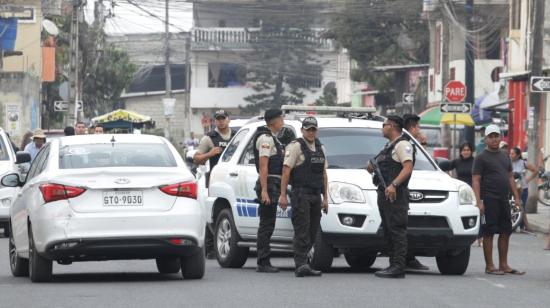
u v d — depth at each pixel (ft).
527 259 122.62
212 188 111.55
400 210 92.84
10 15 339.57
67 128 165.89
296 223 94.79
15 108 311.06
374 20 391.65
